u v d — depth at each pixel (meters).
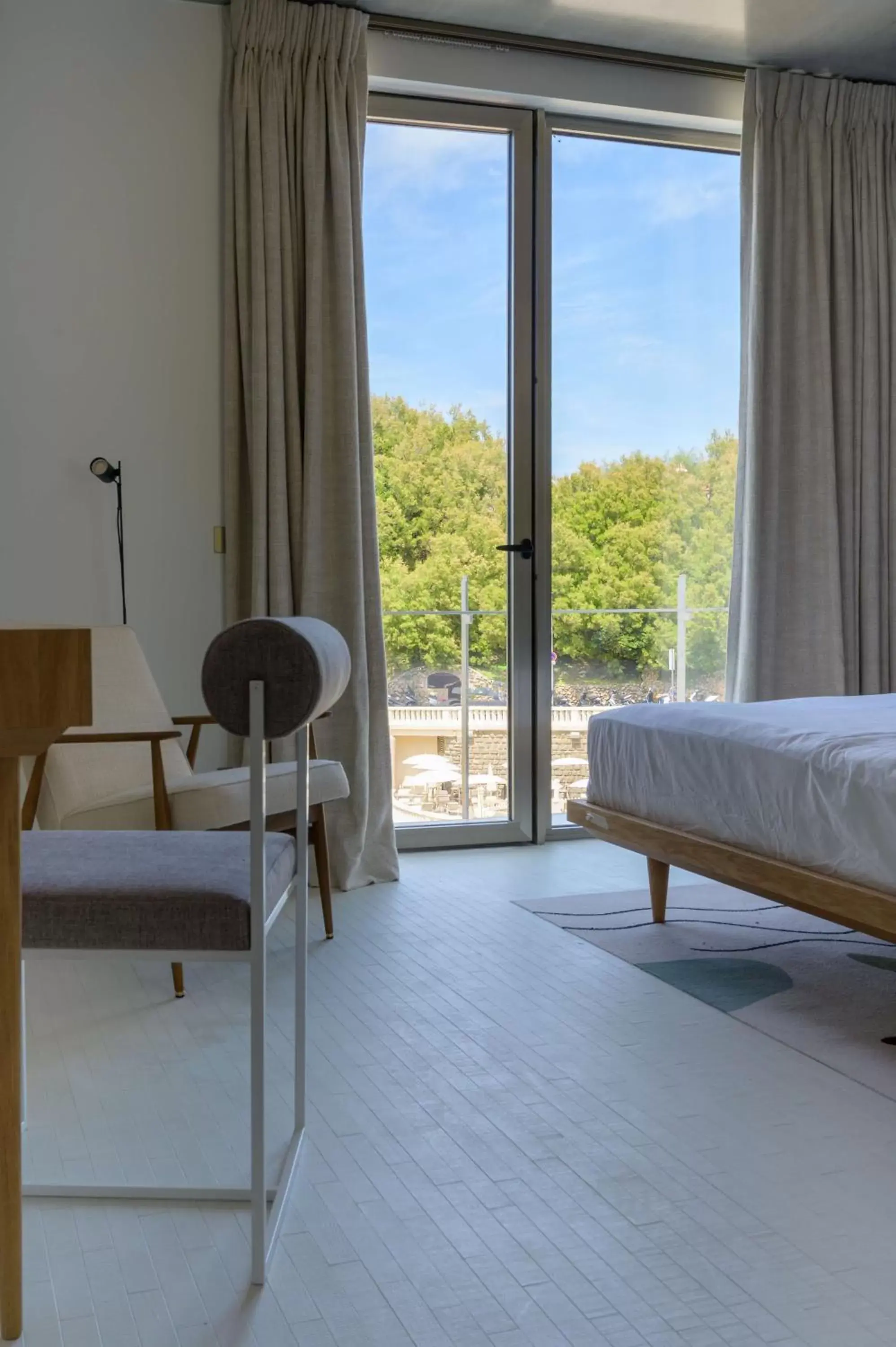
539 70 4.04
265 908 1.50
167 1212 1.66
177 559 3.76
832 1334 1.37
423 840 4.18
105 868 1.55
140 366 3.70
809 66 4.25
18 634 1.19
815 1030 2.37
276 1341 1.36
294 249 3.70
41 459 3.62
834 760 2.37
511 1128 1.92
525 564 4.21
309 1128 1.93
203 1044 2.32
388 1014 2.48
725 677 4.49
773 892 2.50
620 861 4.00
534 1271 1.50
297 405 3.70
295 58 3.68
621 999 2.56
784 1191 1.71
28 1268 1.52
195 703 3.80
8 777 1.32
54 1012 2.52
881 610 4.39
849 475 4.32
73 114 3.61
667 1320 1.40
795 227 4.26
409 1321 1.40
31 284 3.59
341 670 1.56
